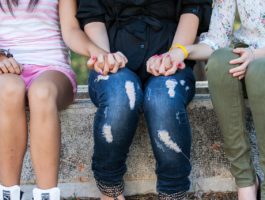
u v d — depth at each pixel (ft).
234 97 8.57
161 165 8.48
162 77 8.68
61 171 9.58
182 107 8.45
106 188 8.79
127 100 8.33
